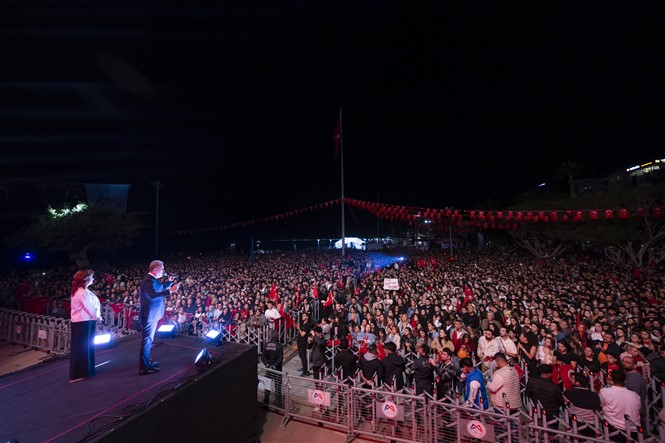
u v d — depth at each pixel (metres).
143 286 6.04
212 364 6.15
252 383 7.08
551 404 6.56
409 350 9.97
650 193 22.52
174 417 4.91
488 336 9.44
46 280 23.31
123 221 30.59
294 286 20.33
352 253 55.47
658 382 7.81
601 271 24.14
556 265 29.11
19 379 5.68
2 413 4.51
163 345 7.57
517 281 20.28
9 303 18.89
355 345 11.00
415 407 7.09
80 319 5.78
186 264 37.47
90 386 5.38
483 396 7.05
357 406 7.62
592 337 10.12
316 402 7.79
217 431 5.86
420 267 30.72
